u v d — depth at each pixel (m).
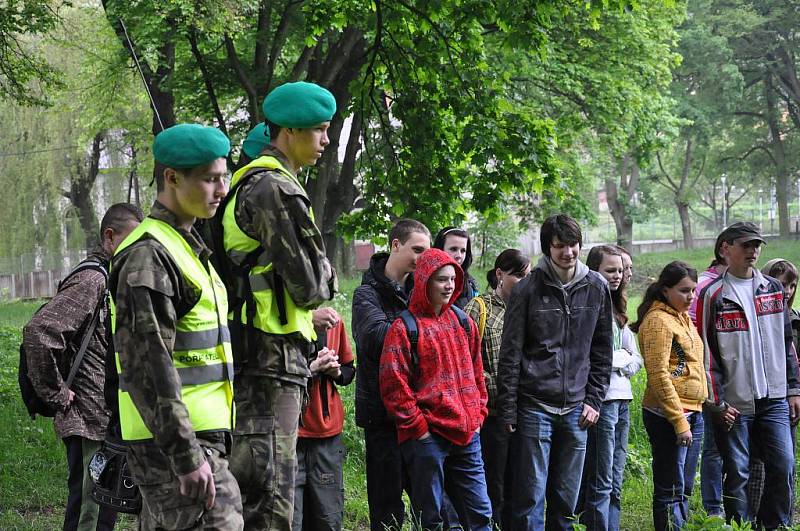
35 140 36.81
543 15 10.41
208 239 3.76
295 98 3.89
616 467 6.10
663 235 69.56
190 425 3.18
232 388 3.47
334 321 4.68
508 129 10.50
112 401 3.52
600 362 5.62
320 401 4.96
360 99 11.23
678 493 6.05
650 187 49.38
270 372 3.67
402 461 5.32
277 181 3.67
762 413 6.33
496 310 5.93
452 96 10.45
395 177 10.81
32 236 38.25
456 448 5.11
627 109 20.47
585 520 5.83
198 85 17.70
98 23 20.86
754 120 47.56
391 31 10.73
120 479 3.72
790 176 52.47
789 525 6.35
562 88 19.80
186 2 13.32
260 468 3.63
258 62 16.41
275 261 3.63
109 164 39.00
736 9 41.28
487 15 10.49
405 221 5.40
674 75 39.81
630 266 6.28
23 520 6.39
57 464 7.93
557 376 5.48
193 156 3.32
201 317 3.37
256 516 3.66
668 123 21.81
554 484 5.58
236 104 20.09
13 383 11.51
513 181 10.51
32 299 39.31
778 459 6.26
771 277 6.55
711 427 6.36
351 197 16.48
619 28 19.72
